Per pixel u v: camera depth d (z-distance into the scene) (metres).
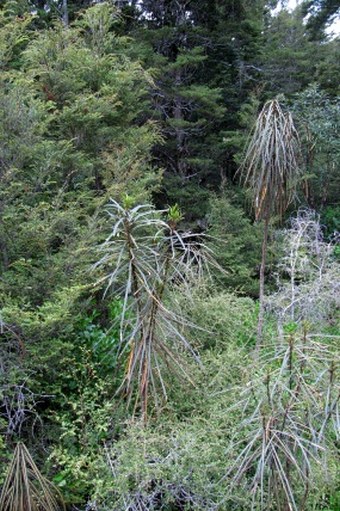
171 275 2.08
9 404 2.44
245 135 8.03
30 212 2.75
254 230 6.61
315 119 7.45
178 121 7.98
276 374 1.75
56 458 2.28
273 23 12.85
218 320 2.86
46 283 2.71
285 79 9.88
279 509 1.60
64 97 4.28
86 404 2.43
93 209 3.55
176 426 2.17
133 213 1.84
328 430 1.76
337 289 3.21
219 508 1.90
